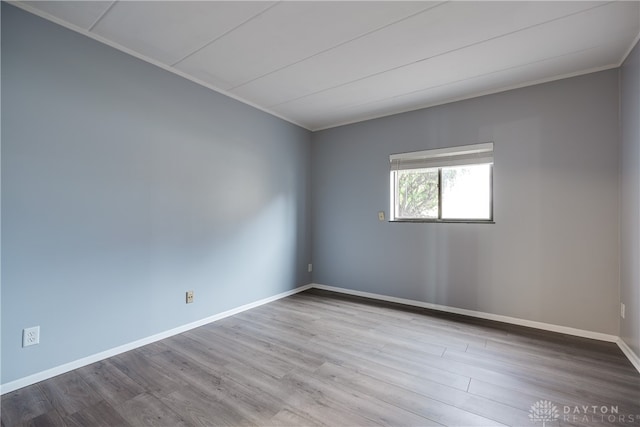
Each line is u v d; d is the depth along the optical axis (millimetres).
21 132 1975
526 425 1642
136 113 2578
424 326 3062
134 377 2105
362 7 1975
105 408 1775
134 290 2562
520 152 3094
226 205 3363
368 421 1672
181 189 2920
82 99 2256
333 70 2852
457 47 2447
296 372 2176
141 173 2613
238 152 3508
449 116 3525
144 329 2627
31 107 2016
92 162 2309
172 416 1712
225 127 3350
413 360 2352
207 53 2564
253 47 2465
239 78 3023
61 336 2146
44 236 2070
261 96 3461
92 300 2307
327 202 4555
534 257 3033
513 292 3143
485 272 3301
